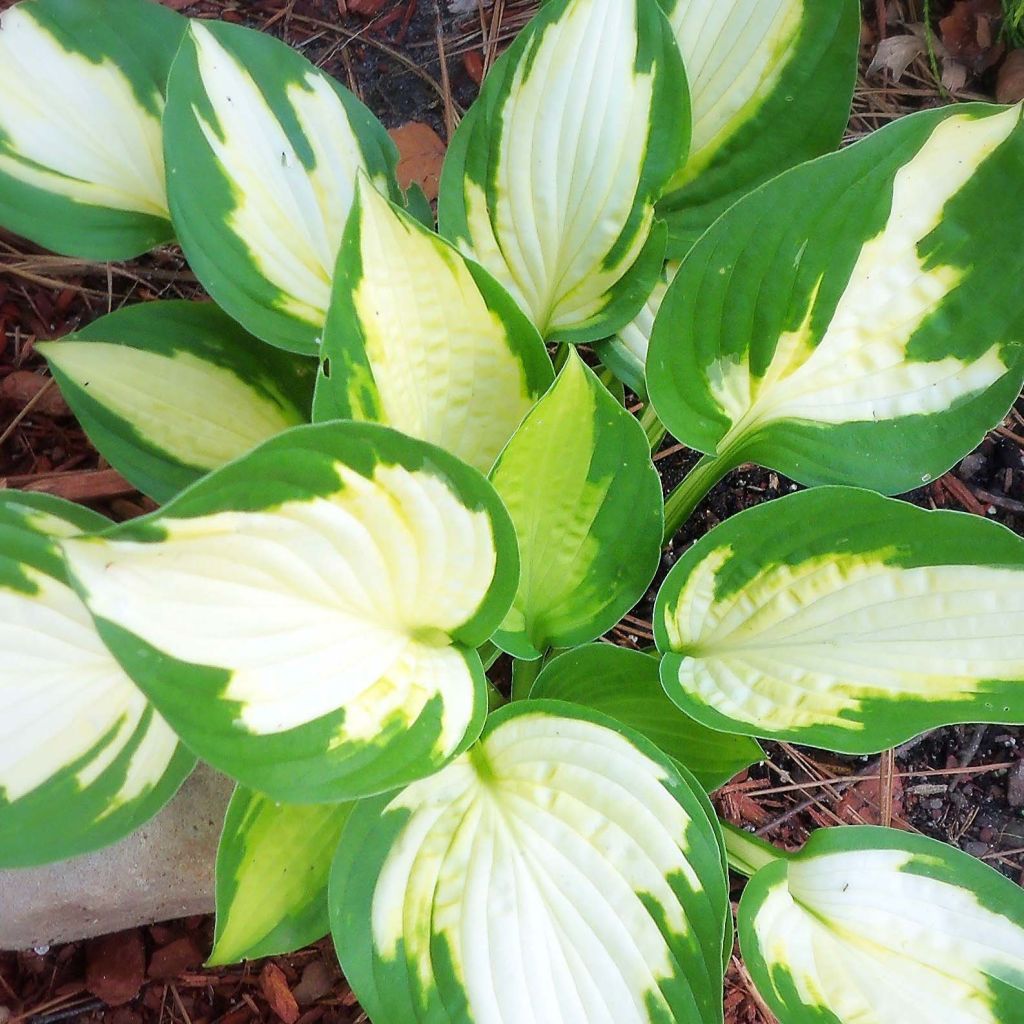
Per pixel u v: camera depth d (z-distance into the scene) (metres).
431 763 0.31
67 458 0.53
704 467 0.43
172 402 0.42
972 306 0.38
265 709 0.28
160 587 0.26
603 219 0.41
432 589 0.32
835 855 0.39
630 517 0.36
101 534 0.24
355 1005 0.48
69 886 0.42
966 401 0.39
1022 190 0.36
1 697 0.36
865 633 0.38
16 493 0.36
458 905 0.34
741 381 0.39
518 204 0.41
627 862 0.34
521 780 0.36
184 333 0.42
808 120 0.41
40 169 0.39
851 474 0.40
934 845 0.39
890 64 0.57
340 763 0.29
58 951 0.48
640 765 0.35
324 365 0.32
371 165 0.42
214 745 0.27
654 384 0.38
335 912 0.33
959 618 0.37
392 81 0.58
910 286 0.38
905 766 0.53
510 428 0.39
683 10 0.41
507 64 0.39
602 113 0.39
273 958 0.48
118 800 0.36
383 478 0.29
